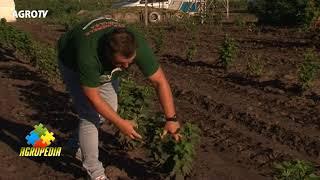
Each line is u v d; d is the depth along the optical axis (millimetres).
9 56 7289
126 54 1674
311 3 8758
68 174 2576
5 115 3777
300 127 3535
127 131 1871
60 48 2043
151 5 17141
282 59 6094
